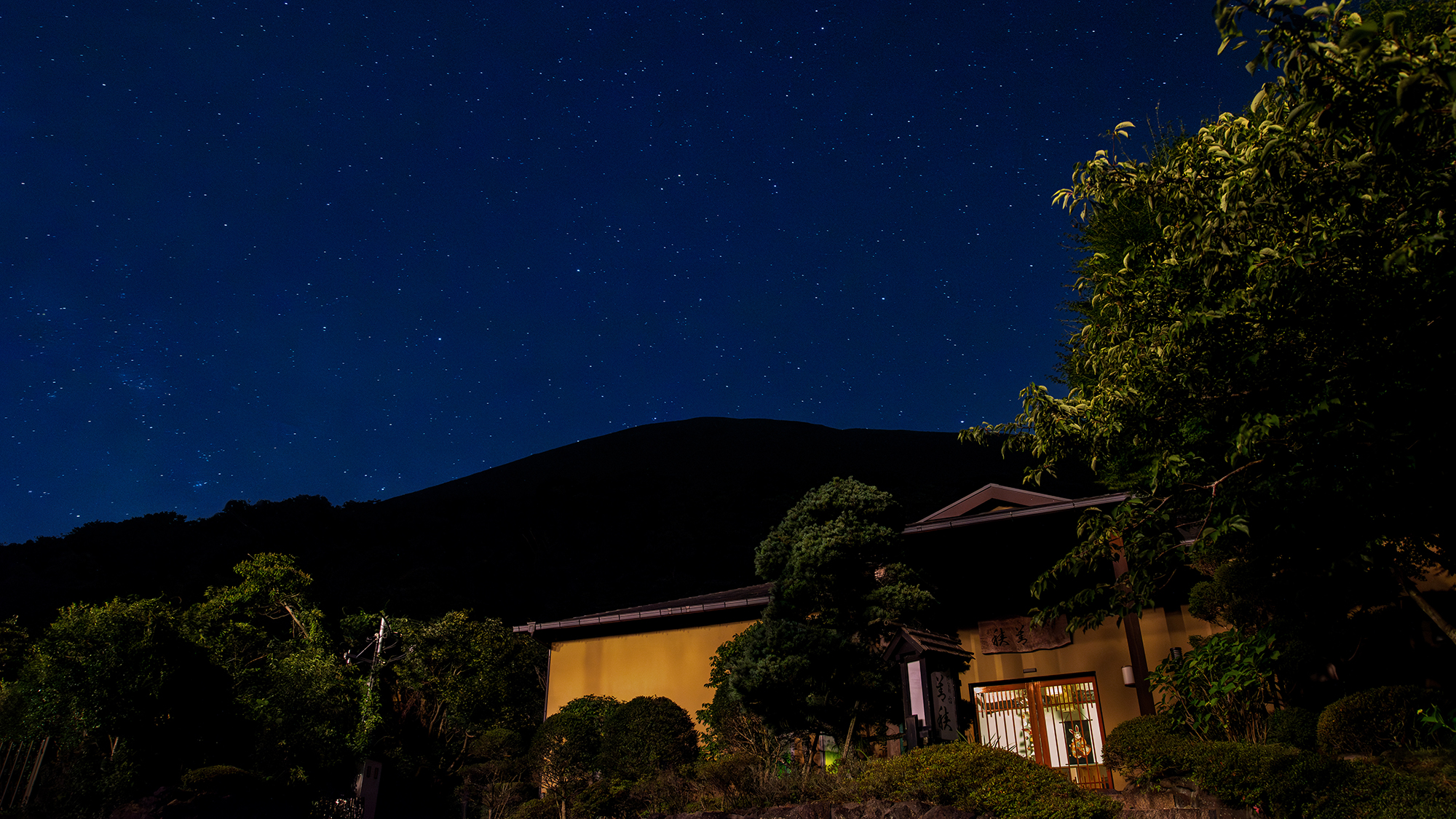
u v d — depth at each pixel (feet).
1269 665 24.81
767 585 58.08
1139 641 38.47
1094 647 41.70
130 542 154.30
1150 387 18.99
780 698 39.01
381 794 61.46
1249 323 16.88
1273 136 14.82
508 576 146.51
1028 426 21.57
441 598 122.11
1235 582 31.53
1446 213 14.05
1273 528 21.11
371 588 133.28
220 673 43.55
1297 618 30.58
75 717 38.60
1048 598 43.57
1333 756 25.63
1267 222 15.96
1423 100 11.46
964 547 47.29
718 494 186.19
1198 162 16.99
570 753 51.06
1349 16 11.91
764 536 160.15
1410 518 18.26
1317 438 17.11
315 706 51.37
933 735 33.27
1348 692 31.04
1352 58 12.11
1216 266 16.47
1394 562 20.71
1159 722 29.01
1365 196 14.46
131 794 38.01
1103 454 21.26
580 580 148.05
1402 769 22.90
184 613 56.80
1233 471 18.81
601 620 58.44
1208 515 19.36
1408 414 16.35
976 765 28.40
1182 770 26.99
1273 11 12.31
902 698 35.63
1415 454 16.92
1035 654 42.96
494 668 74.33
